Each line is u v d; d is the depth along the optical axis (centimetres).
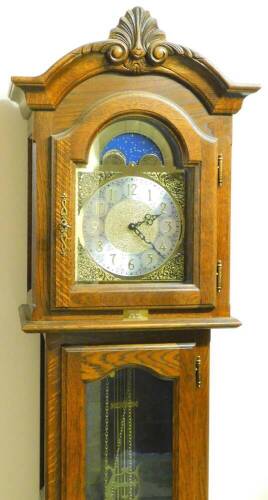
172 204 147
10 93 157
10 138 171
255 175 183
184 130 143
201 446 150
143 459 150
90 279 145
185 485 150
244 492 186
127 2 175
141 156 146
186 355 148
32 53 171
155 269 147
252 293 184
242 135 182
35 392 175
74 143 140
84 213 144
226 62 181
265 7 182
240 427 185
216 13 180
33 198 148
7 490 175
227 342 184
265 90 183
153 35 142
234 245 183
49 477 146
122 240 146
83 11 173
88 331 144
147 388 149
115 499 150
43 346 168
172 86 144
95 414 148
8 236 172
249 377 185
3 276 173
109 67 141
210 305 147
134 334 146
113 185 145
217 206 146
